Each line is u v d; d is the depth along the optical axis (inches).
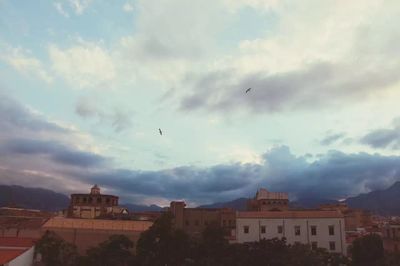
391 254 3287.4
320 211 3875.5
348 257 3410.4
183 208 4286.4
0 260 2628.0
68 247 3191.4
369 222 5172.2
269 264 3014.3
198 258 3137.3
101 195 5147.6
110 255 3021.7
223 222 4207.7
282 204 5216.5
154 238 3080.7
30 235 3656.5
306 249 3208.7
